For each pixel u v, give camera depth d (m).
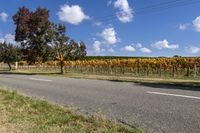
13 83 17.20
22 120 6.49
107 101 9.51
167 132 5.77
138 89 12.59
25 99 9.56
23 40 38.47
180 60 35.53
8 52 58.47
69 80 18.92
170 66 35.97
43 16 37.28
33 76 25.28
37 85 15.56
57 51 35.47
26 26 37.72
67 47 36.06
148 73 34.66
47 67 52.50
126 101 9.36
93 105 8.87
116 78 21.72
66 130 5.66
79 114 7.25
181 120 6.64
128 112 7.69
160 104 8.61
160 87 13.52
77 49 37.41
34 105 8.38
